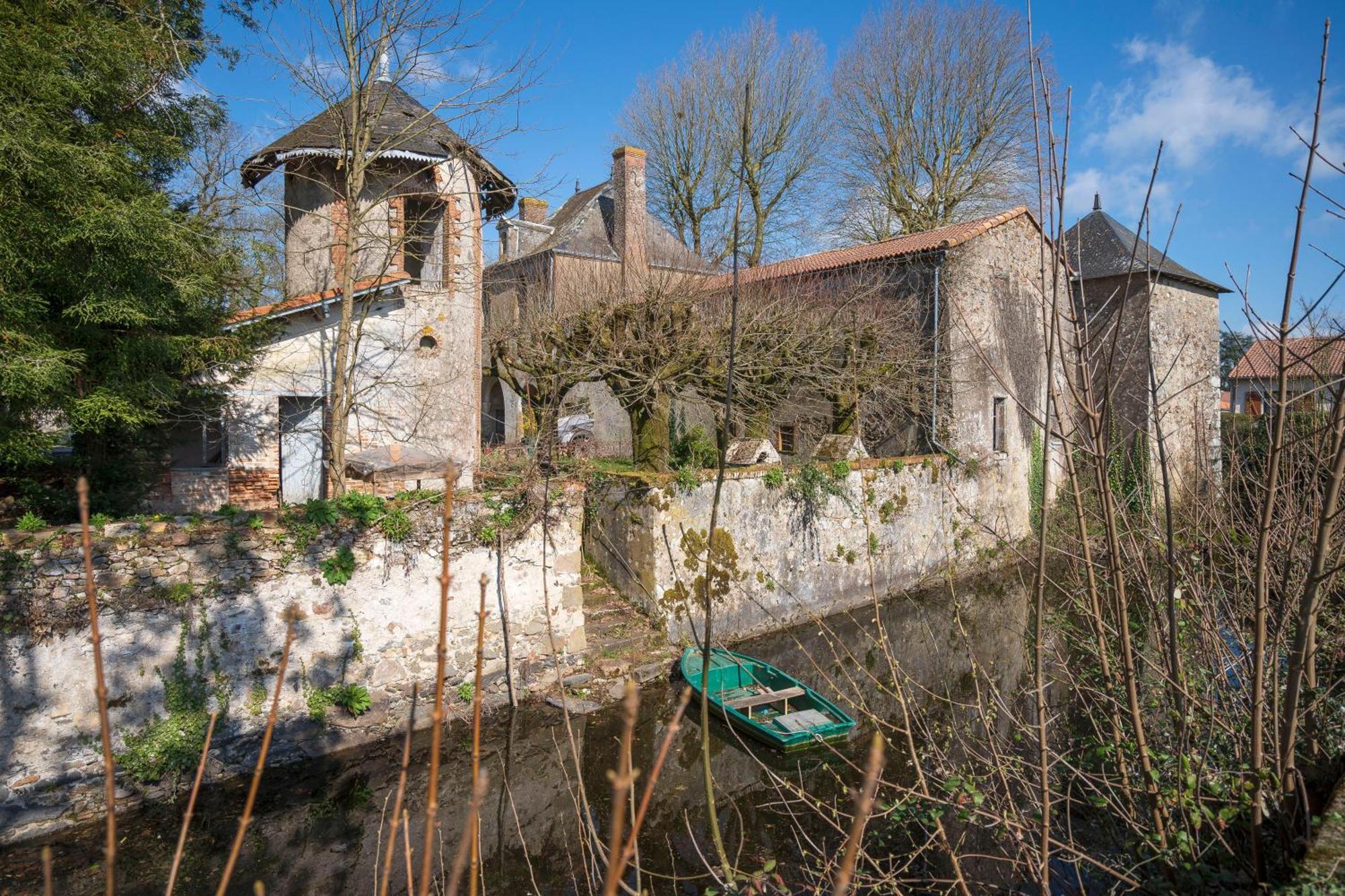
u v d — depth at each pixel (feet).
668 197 91.66
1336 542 14.90
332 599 29.25
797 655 41.96
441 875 23.39
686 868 24.03
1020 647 42.98
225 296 33.27
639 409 46.16
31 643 23.95
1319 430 11.25
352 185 36.60
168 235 25.80
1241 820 13.08
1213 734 14.60
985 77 81.87
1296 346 14.60
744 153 9.36
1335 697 15.48
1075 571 16.72
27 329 24.18
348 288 36.22
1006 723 29.22
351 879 22.88
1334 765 13.17
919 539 54.13
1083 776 15.64
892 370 56.08
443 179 43.55
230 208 36.40
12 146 22.12
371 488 40.98
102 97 26.86
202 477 38.45
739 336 48.73
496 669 33.35
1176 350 71.87
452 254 44.04
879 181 90.48
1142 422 64.13
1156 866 13.93
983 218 66.95
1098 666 18.13
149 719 25.80
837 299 57.52
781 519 45.96
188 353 30.17
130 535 25.53
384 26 35.81
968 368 57.93
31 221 23.21
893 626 46.85
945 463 55.57
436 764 5.82
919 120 85.46
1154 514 17.26
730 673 36.47
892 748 30.76
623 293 50.93
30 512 30.91
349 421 40.98
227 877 5.52
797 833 25.67
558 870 23.95
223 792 26.68
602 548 44.04
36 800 24.07
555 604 35.27
